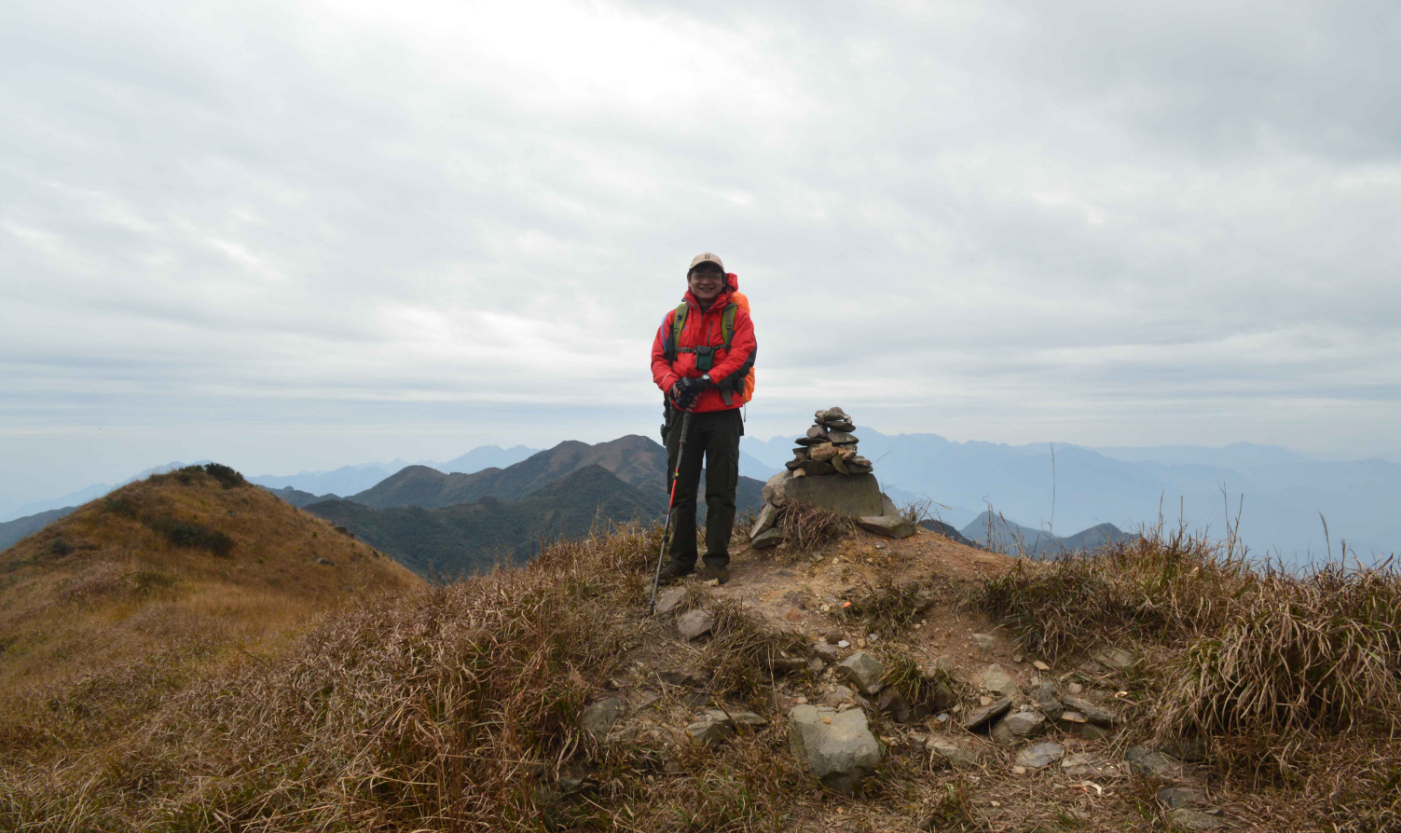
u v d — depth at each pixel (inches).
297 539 1642.5
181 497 1588.3
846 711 130.3
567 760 120.0
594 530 249.3
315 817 105.6
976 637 158.2
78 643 552.7
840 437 220.1
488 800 101.5
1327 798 94.7
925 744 127.3
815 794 113.4
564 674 139.6
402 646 154.3
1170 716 116.9
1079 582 162.4
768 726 131.3
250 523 1619.1
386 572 1686.8
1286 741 107.6
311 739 133.2
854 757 115.6
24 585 1112.2
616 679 144.6
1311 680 113.8
